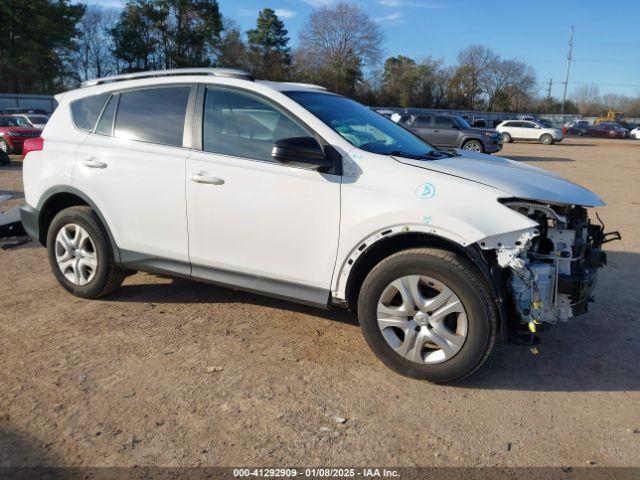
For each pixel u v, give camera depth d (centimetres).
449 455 267
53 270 464
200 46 5697
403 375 336
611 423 295
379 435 281
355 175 335
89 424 286
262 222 362
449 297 312
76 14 4706
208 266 393
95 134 436
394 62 8125
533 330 311
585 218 339
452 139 2098
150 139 409
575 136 4934
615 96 10581
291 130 360
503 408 308
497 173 345
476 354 311
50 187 447
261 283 376
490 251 313
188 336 392
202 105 393
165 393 317
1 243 639
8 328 401
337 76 6444
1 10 4084
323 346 380
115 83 439
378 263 333
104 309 440
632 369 355
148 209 405
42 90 4953
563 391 328
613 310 455
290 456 264
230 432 281
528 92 8825
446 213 306
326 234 343
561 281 312
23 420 288
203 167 380
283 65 6469
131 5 5422
